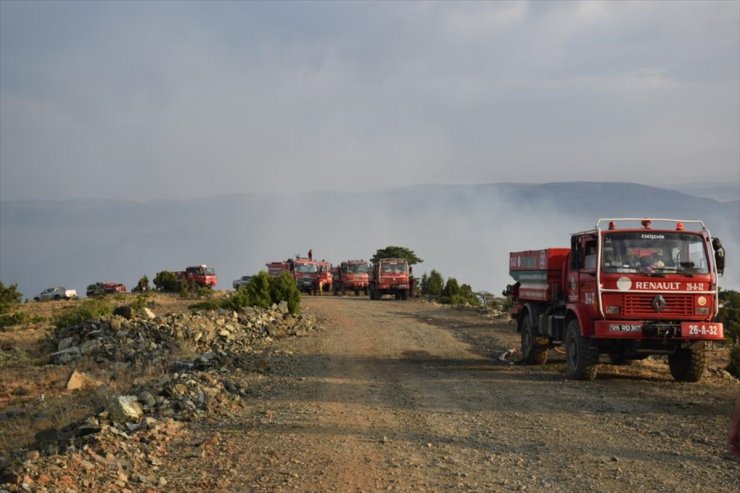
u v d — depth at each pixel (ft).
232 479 24.32
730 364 50.21
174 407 35.65
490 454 27.58
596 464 25.94
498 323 91.20
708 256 46.34
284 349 63.72
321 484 23.71
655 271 45.70
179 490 23.18
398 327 86.43
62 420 37.78
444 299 148.87
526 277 57.88
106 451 26.99
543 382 46.65
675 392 42.09
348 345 67.56
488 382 46.62
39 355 67.31
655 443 29.04
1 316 97.09
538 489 22.95
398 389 43.68
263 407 37.58
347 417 34.94
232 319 77.71
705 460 26.12
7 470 24.12
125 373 53.72
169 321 72.54
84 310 78.54
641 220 47.09
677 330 45.24
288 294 97.81
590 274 46.85
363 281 193.06
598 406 37.60
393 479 24.23
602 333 45.39
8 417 40.98
